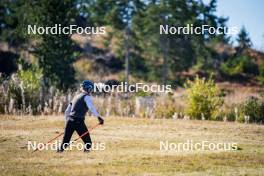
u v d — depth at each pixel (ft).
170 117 217.77
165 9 509.76
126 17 532.32
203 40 553.64
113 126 164.96
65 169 98.48
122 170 98.32
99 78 518.37
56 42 269.85
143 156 113.91
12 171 95.50
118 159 109.81
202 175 95.66
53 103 208.44
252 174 97.81
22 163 103.86
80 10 286.05
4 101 201.05
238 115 216.95
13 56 474.08
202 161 110.01
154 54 545.03
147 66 549.13
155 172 97.60
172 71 550.77
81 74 521.24
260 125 183.21
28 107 195.00
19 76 219.61
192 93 218.18
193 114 217.36
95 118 185.16
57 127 158.92
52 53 269.23
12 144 126.93
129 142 132.77
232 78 604.49
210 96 217.56
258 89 551.59
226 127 170.81
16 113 193.26
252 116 213.46
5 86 210.38
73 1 272.31
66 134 112.27
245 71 627.46
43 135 142.82
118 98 229.45
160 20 519.19
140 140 136.77
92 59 566.36
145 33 543.80
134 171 97.81
